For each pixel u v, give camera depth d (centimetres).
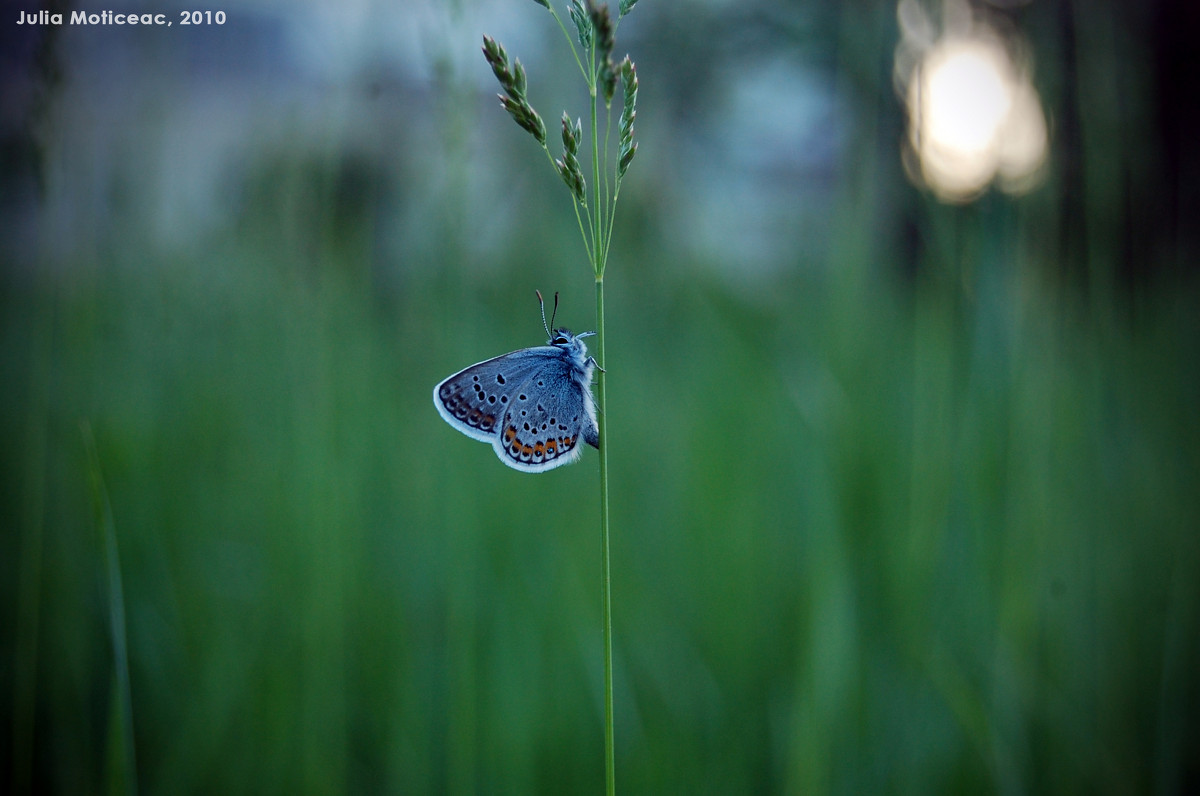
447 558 29
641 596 30
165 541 30
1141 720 29
